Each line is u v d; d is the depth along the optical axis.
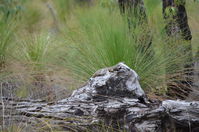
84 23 10.70
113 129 6.51
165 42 8.77
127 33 8.59
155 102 6.92
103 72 7.20
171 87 8.62
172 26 8.76
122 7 9.06
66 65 9.12
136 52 8.44
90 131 6.53
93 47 8.63
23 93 8.43
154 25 8.98
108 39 8.38
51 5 18.73
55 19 17.00
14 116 6.64
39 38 10.62
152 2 11.11
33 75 8.91
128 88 7.02
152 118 6.40
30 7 17.78
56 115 6.59
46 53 10.16
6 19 10.93
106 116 6.57
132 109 6.52
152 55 8.65
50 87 8.74
